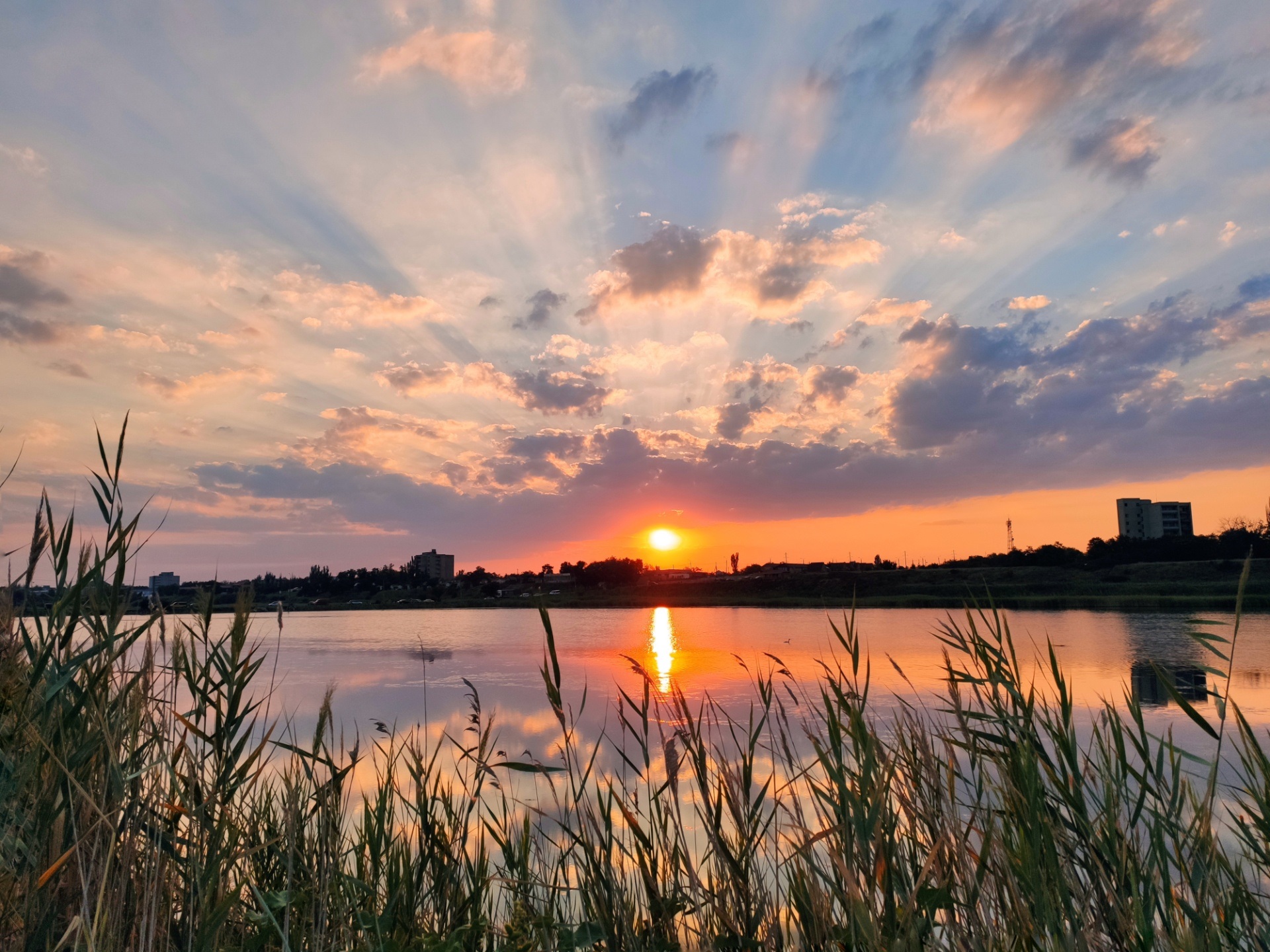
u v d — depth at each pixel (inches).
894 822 76.2
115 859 67.2
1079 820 79.3
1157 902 72.1
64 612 68.5
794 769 87.3
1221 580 1987.0
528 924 82.8
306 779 92.1
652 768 168.7
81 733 69.8
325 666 661.9
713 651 751.7
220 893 71.5
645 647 824.3
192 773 73.0
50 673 67.6
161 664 80.7
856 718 73.7
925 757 81.6
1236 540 2393.0
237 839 78.0
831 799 76.4
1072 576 2277.3
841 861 67.0
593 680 525.0
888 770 79.0
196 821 72.9
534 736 276.1
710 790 82.6
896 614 1472.7
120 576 70.7
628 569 3329.2
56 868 57.3
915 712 95.6
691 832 109.1
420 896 93.3
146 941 64.9
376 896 86.1
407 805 104.3
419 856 92.0
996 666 88.4
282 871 88.0
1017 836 78.3
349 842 99.2
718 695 360.5
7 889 62.7
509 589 3321.9
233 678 75.5
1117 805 84.5
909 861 84.0
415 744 112.3
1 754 61.6
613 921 76.5
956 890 77.0
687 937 86.1
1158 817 81.3
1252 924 78.0
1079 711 336.5
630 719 303.7
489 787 158.7
